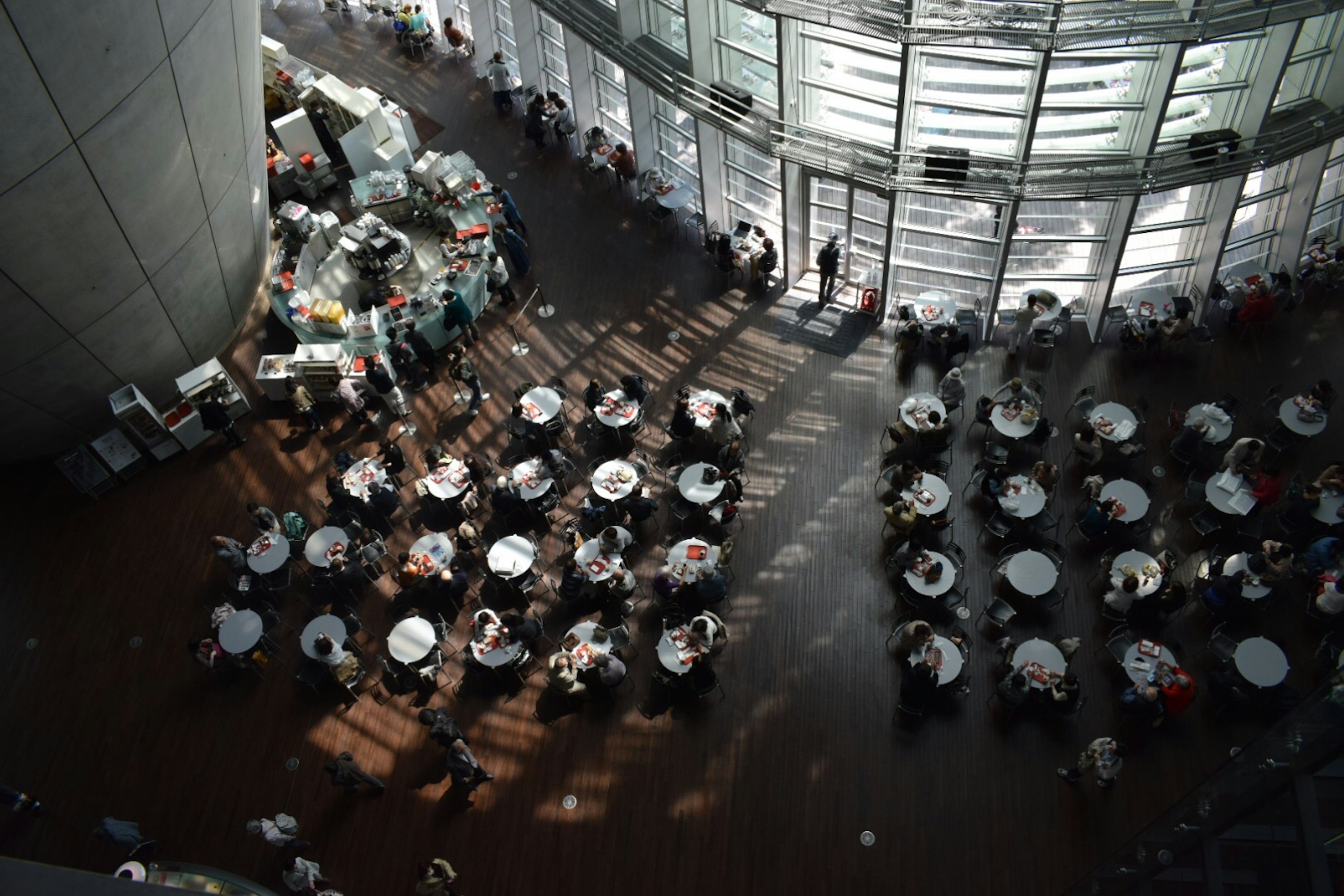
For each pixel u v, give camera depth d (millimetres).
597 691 16359
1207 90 16609
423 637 16594
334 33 29469
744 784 15258
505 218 22531
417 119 26734
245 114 19594
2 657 17703
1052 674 15078
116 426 20844
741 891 14320
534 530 18453
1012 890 14000
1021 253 19875
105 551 19000
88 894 3654
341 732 16375
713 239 21562
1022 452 18484
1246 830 8188
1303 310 19672
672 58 20219
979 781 14938
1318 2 14656
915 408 18469
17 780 16234
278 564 17781
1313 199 18406
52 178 15375
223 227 20281
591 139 24375
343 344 21281
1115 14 14930
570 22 20922
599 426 19281
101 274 17719
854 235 20938
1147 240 19234
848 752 15398
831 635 16625
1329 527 16359
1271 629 15805
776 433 19297
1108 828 14359
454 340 21688
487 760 15828
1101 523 16406
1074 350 19906
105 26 14359
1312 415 17250
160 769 16234
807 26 17547
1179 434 17594
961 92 17297
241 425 20781
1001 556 16766
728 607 17094
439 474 18547
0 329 17016
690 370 20516
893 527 17781
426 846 15086
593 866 14719
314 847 15195
